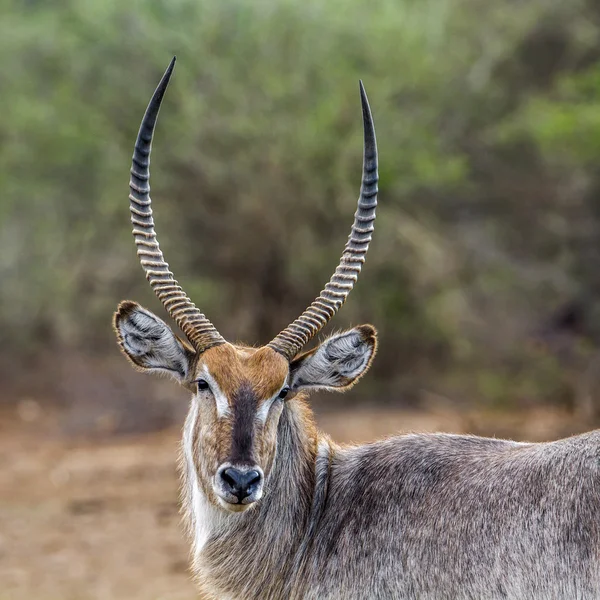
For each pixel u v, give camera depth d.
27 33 56.69
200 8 55.31
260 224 53.97
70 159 54.69
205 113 53.25
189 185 54.53
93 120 54.06
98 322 58.75
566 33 57.53
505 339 56.69
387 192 53.84
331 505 16.25
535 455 15.16
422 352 55.72
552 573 14.27
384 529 15.54
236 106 53.59
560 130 48.41
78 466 40.28
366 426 45.00
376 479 16.08
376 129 52.81
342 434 43.12
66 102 54.69
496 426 44.56
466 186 55.72
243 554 16.31
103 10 55.31
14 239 61.09
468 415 48.00
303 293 54.84
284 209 53.53
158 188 54.12
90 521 32.25
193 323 16.41
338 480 16.45
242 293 55.62
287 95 53.53
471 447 16.11
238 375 15.75
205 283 55.38
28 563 28.00
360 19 55.62
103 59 54.81
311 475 16.64
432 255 54.41
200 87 54.34
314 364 16.53
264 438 15.61
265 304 55.16
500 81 58.66
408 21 57.44
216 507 16.31
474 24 59.31
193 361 16.38
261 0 55.25
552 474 14.77
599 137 47.75
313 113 53.00
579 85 50.78
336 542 15.84
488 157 58.34
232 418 15.51
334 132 52.66
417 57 55.62
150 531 31.03
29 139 54.59
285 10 54.72
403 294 54.66
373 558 15.47
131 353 16.42
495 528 14.77
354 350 16.73
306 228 54.00
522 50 58.53
